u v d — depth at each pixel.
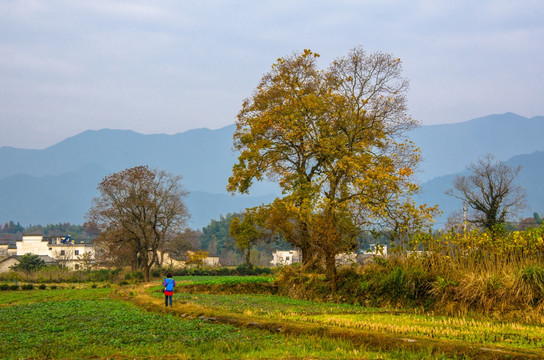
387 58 41.00
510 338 17.70
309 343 17.59
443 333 18.64
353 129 39.84
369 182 34.84
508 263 26.83
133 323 23.14
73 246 125.56
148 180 72.50
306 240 41.91
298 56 45.59
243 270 82.06
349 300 33.84
